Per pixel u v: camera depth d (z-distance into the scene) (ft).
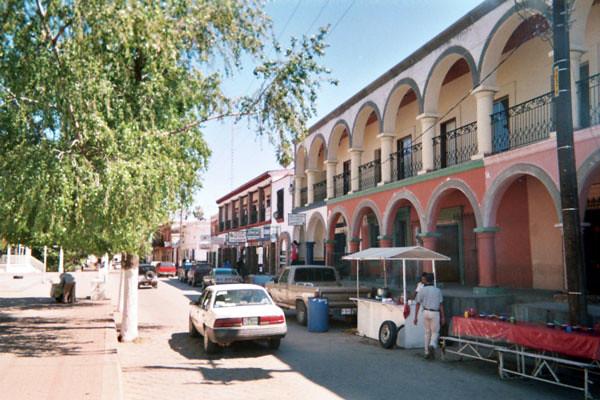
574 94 36.06
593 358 22.63
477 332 29.58
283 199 107.45
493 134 46.52
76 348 34.12
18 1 23.77
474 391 24.93
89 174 25.57
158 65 28.71
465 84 58.34
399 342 37.50
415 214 67.62
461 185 47.24
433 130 53.16
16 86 25.31
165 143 30.73
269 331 34.76
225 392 24.86
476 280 56.18
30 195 25.14
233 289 38.14
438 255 37.55
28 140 26.71
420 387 25.68
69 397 21.84
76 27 23.89
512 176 41.32
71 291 68.23
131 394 24.56
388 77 60.90
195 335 41.78
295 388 25.58
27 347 34.40
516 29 46.29
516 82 50.31
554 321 29.76
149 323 51.72
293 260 93.45
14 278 129.80
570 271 26.68
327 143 80.07
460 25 48.01
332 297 47.57
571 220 26.78
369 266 66.74
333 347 37.70
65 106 25.00
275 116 34.86
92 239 38.24
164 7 27.84
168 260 252.01
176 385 26.32
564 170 27.07
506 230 51.47
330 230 78.02
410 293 47.78
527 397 23.86
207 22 30.37
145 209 29.58
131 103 29.30
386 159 61.41
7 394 22.33
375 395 24.26
